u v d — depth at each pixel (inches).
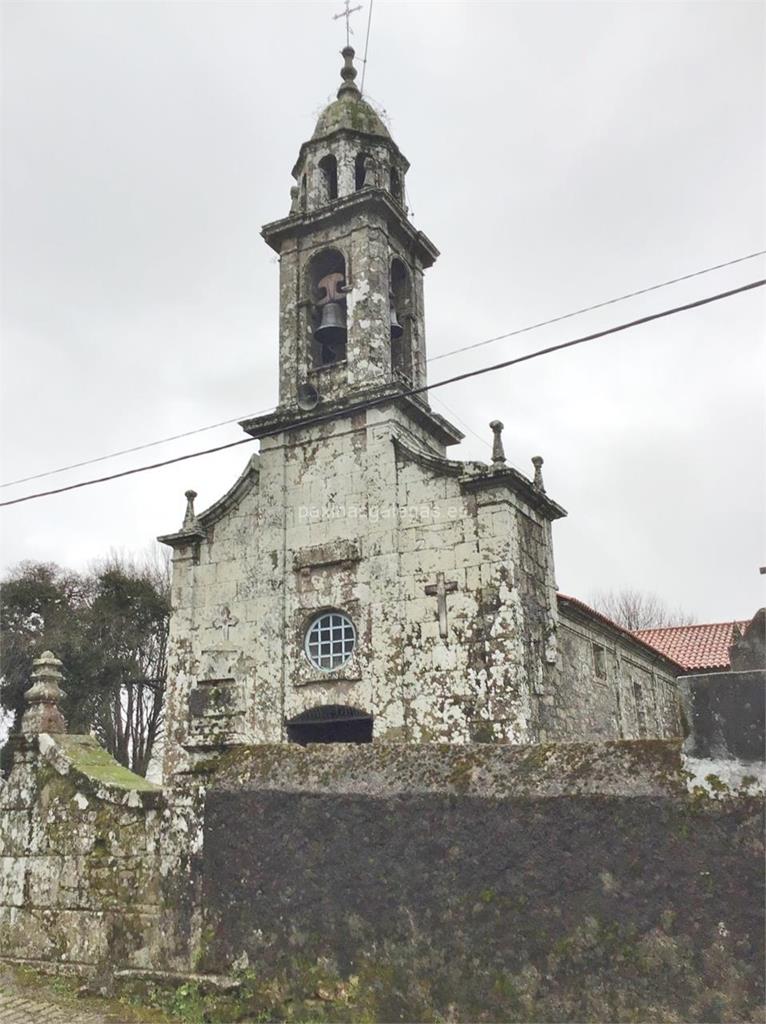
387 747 287.7
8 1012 291.0
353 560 694.5
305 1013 265.4
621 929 233.8
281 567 722.8
